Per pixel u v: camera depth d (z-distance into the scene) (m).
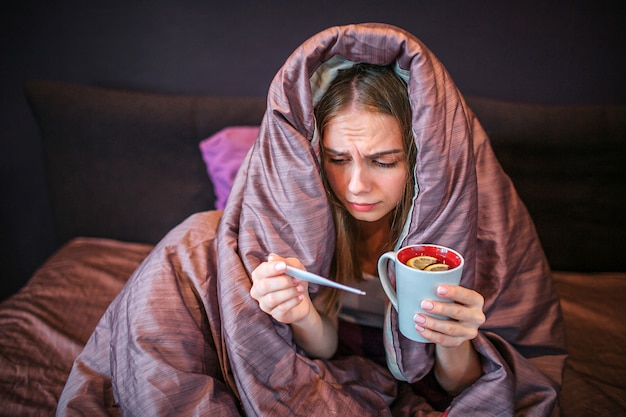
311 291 0.97
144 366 0.91
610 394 1.16
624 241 1.64
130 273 1.59
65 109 1.76
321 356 1.08
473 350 1.01
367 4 1.72
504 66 1.73
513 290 1.10
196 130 1.76
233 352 0.90
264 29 1.79
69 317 1.38
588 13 1.64
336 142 0.89
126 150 1.78
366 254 1.11
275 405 0.91
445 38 1.72
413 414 1.03
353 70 0.91
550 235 1.65
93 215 1.84
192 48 1.84
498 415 0.93
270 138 0.91
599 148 1.59
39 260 2.10
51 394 1.13
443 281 0.76
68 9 1.82
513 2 1.66
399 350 0.98
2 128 1.95
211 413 0.88
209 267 1.03
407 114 0.89
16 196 2.02
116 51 1.86
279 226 0.93
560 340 1.12
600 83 1.71
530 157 1.62
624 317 1.41
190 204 1.81
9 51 1.87
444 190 0.87
